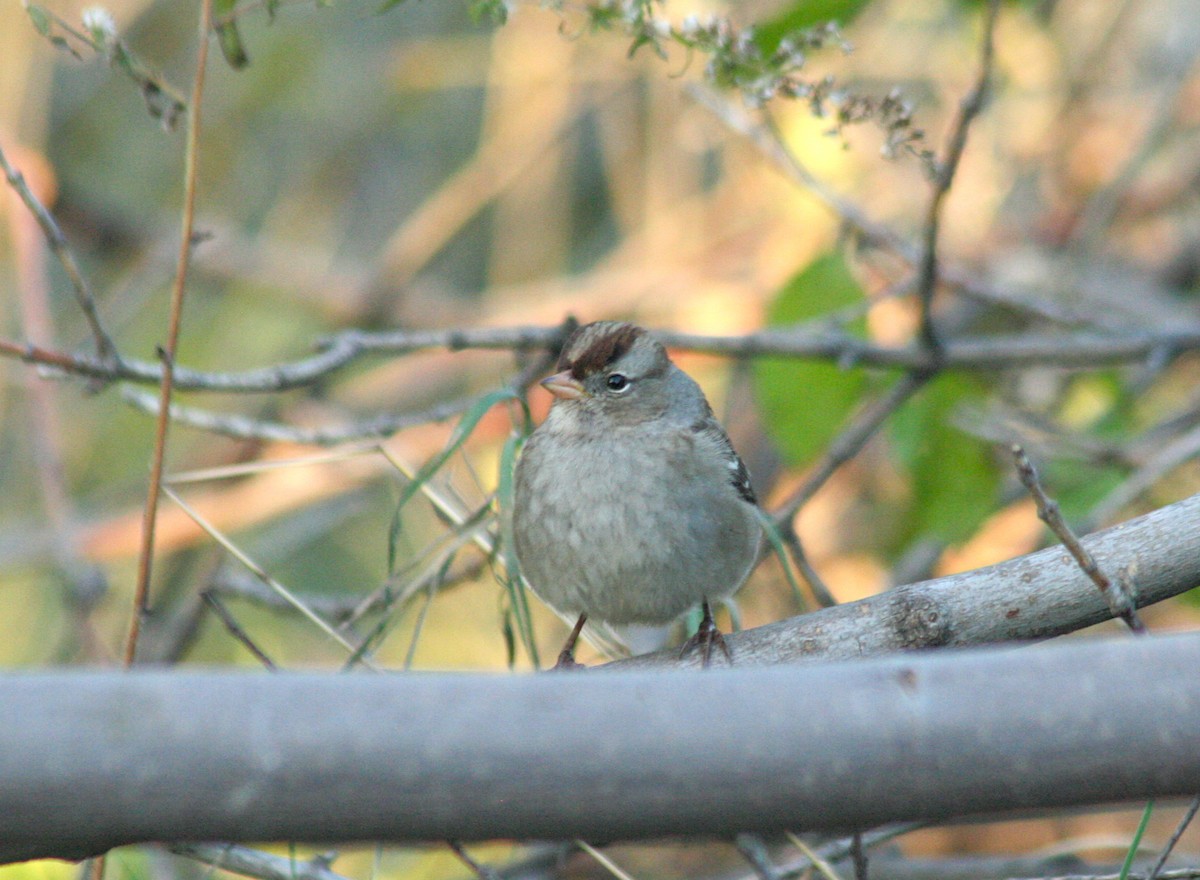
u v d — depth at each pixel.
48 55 12.28
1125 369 13.11
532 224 13.95
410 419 8.50
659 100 13.27
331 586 13.09
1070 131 13.45
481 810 3.92
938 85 13.51
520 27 13.10
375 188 15.44
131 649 6.15
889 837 7.21
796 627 6.01
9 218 11.59
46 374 7.45
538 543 7.46
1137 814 10.77
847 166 13.18
